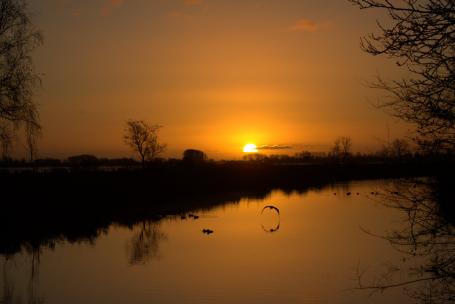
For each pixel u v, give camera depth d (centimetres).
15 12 2925
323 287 1634
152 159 6394
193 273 1869
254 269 1914
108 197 4144
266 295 1570
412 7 610
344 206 4194
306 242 2467
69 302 1549
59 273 1917
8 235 2769
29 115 2909
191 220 3344
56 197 3784
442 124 638
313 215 3569
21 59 2917
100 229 3002
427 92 629
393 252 2123
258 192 5644
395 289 1480
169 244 2478
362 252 2166
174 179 5519
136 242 2558
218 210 3919
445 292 811
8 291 1672
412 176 696
